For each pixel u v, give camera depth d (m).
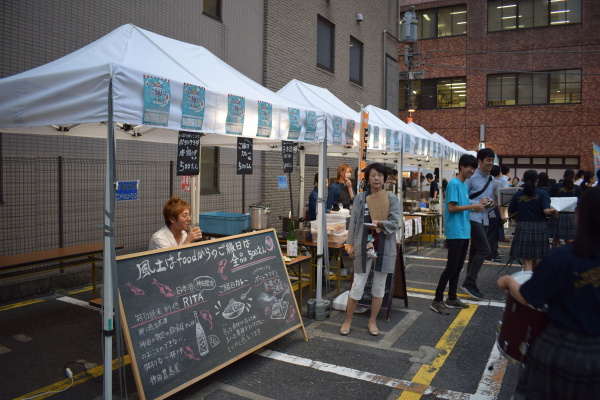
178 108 3.56
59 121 3.19
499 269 8.63
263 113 4.52
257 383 3.77
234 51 10.00
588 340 2.09
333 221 6.52
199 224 6.74
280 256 4.72
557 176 23.89
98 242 7.02
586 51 22.70
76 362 4.20
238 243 4.28
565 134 23.31
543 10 23.86
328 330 5.08
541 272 2.21
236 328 3.90
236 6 10.03
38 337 4.82
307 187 13.18
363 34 15.78
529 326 2.45
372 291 4.95
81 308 5.80
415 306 6.07
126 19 7.45
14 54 5.96
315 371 4.02
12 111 3.30
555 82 23.69
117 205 7.42
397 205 4.82
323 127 5.51
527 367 2.31
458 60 25.66
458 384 3.80
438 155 10.62
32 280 6.33
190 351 3.46
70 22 6.62
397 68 18.97
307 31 12.53
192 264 3.75
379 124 7.26
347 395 3.59
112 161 3.04
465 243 5.80
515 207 6.73
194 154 3.87
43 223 6.38
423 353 4.45
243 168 4.64
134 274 3.31
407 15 20.09
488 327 5.23
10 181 5.98
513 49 24.44
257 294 4.25
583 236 2.13
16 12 5.97
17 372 4.00
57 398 3.55
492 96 25.11
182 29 8.58
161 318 3.35
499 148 24.70
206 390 3.64
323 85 13.36
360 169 6.36
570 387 2.09
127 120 3.13
